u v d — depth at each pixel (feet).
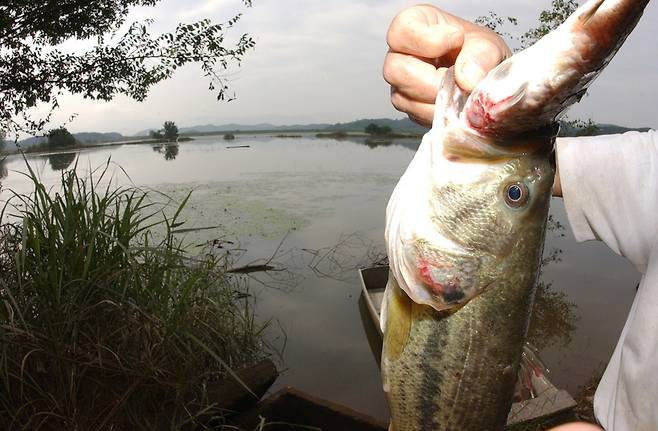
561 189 1.36
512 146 1.04
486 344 1.12
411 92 1.05
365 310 4.46
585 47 0.86
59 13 5.87
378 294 5.02
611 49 0.84
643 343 1.18
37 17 5.75
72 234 2.58
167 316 2.74
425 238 1.08
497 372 1.14
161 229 6.86
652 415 1.16
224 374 2.83
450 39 0.97
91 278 2.45
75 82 6.09
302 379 3.47
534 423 2.59
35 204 2.64
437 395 1.16
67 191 2.65
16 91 5.93
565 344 3.90
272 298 4.84
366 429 2.57
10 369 2.27
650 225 1.19
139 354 2.50
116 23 6.35
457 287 1.08
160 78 6.21
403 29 1.00
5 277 2.57
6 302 2.23
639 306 1.20
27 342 2.26
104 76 6.08
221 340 3.19
